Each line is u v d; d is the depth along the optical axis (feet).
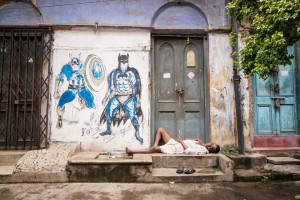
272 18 10.02
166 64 18.12
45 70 16.83
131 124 16.75
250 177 13.12
